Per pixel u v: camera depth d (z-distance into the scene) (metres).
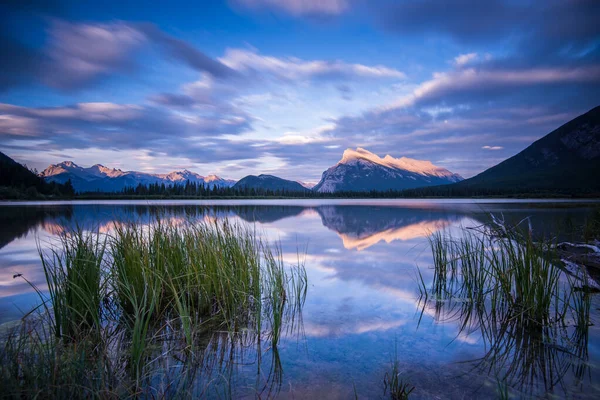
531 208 29.59
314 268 7.37
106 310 4.56
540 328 4.00
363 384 2.77
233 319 4.33
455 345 3.56
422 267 7.45
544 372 2.95
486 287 5.75
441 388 2.69
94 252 4.62
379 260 8.20
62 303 3.61
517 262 4.70
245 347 3.53
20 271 6.77
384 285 6.02
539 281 4.14
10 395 2.25
